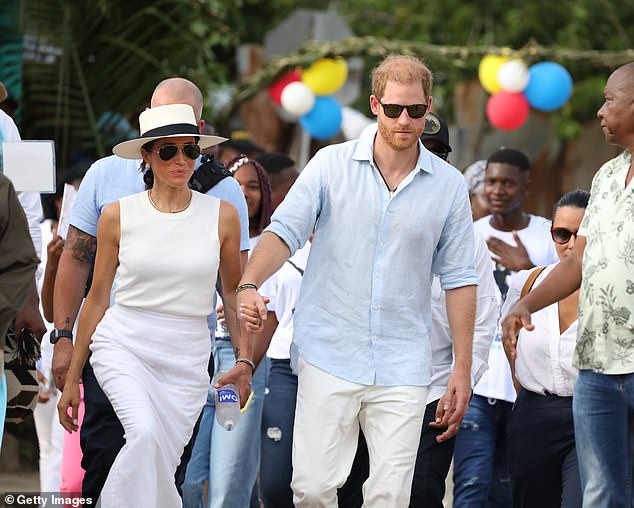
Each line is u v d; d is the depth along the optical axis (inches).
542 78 895.1
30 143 432.8
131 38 829.2
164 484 415.2
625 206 431.5
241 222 458.6
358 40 957.8
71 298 449.7
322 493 428.8
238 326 440.1
